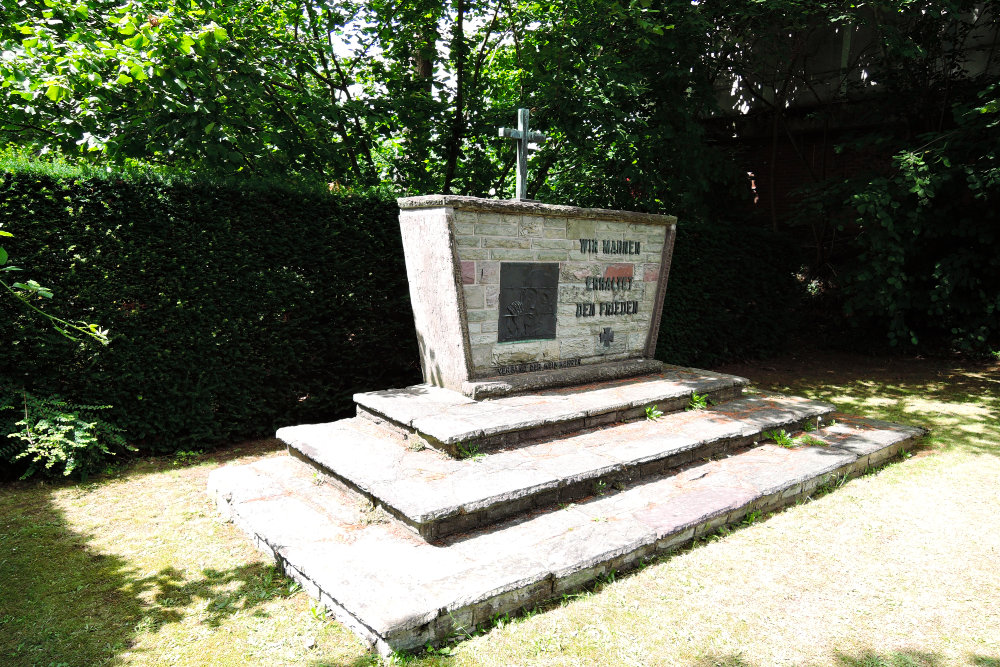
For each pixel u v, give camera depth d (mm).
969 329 9695
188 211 5562
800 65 12109
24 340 4965
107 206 5211
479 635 3072
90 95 5832
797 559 3836
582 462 4449
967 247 9586
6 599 3377
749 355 10539
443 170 9805
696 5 9562
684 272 9117
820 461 5102
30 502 4625
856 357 10648
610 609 3293
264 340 6090
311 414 6602
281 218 6098
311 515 3996
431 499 3719
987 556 3889
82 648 2975
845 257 11914
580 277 6348
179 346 5633
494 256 5590
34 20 5602
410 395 5477
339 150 8336
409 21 8914
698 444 5016
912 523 4340
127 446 5332
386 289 6828
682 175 9633
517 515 4012
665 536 3822
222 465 5469
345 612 3105
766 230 10539
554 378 5914
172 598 3396
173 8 5828
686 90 9969
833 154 12133
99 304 5203
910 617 3266
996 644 3049
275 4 8453
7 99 5895
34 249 4930
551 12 8969
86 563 3760
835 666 2885
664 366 7266
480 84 9828
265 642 3021
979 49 10219
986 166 8570
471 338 5543
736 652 2973
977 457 5711
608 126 8367
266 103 7453
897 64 10438
